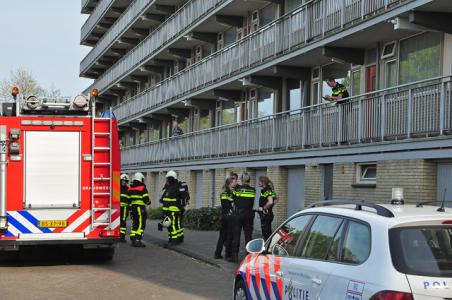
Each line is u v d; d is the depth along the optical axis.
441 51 14.93
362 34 16.61
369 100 15.37
